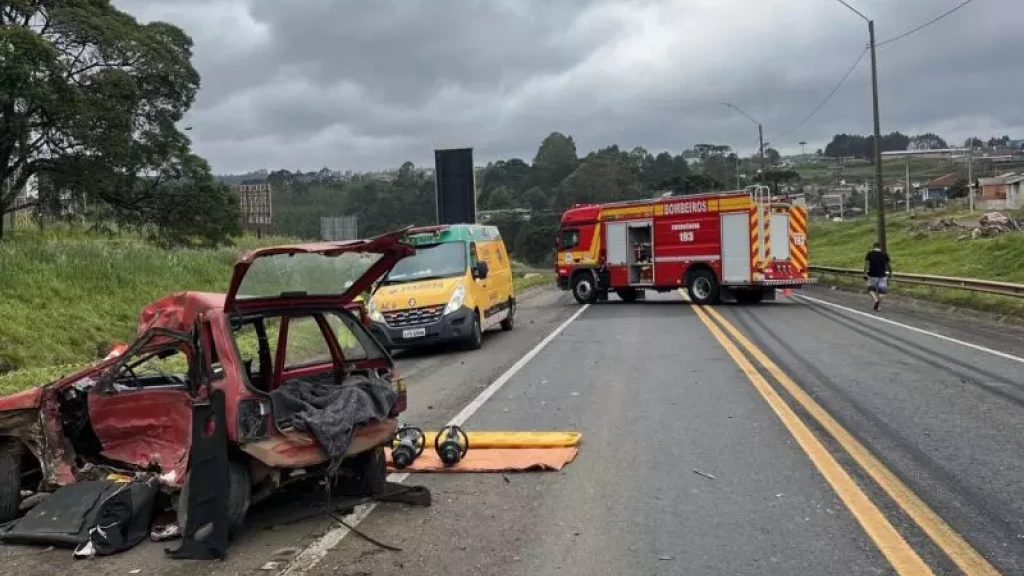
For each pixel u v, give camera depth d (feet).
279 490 21.04
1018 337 50.98
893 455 22.65
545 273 187.32
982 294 72.59
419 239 52.85
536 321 71.15
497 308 57.82
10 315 52.65
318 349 21.79
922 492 19.29
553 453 23.66
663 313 74.95
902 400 30.58
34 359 48.75
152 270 74.28
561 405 31.53
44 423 20.08
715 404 30.60
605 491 20.24
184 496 17.16
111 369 20.38
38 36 89.61
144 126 111.65
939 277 77.00
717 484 20.47
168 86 112.06
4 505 19.74
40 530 17.61
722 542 16.51
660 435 25.93
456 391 35.91
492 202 281.54
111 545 17.19
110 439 20.25
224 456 16.93
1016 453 22.61
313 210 284.82
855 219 253.85
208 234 119.96
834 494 19.33
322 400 18.78
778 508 18.47
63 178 104.47
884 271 73.41
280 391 18.16
